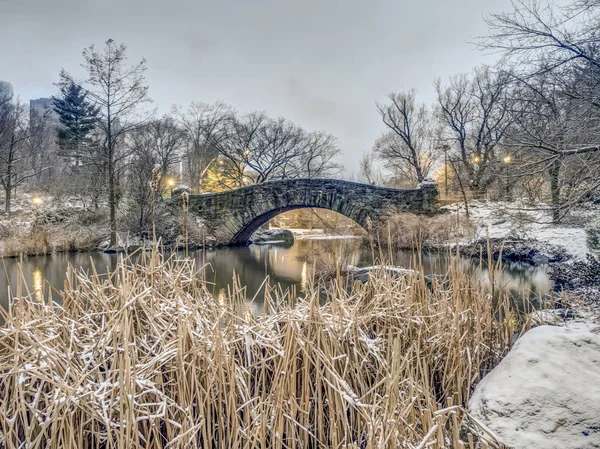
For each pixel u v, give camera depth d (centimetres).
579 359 166
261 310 581
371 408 147
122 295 190
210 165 3372
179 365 167
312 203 1683
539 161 657
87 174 2125
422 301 267
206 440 160
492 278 266
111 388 161
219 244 1820
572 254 984
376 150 3177
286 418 174
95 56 1745
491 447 132
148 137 2459
